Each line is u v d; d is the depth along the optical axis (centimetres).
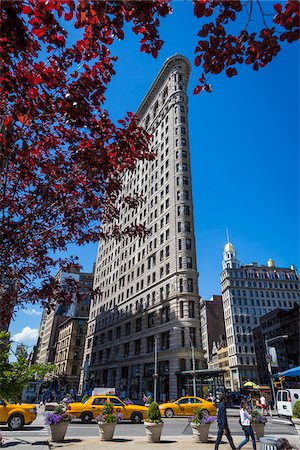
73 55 454
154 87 6681
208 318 12100
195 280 4106
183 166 4931
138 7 335
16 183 575
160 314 4275
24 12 353
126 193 6706
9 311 627
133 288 5350
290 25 321
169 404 2336
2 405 1612
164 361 3872
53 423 1245
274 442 621
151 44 379
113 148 575
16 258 558
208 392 3416
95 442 1220
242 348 9650
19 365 762
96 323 6588
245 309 10356
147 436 1252
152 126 6362
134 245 5728
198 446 1133
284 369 6606
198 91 392
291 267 11538
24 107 459
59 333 9850
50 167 559
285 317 6850
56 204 598
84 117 504
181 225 4416
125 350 5022
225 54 350
